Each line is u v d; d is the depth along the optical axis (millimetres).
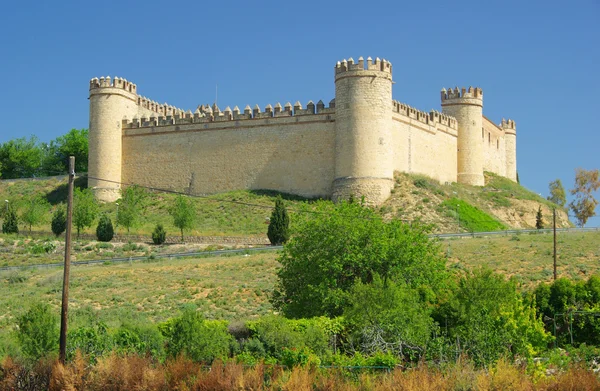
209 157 86625
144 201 85625
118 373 28156
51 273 57625
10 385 28672
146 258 63125
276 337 31953
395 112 82688
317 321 33656
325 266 39219
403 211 74312
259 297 48688
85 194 80250
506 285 34094
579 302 38219
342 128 77188
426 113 88688
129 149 90500
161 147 89062
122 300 48344
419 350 30781
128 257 64500
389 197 76562
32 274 57688
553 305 38438
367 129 76125
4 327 40750
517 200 89812
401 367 28750
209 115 87250
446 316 33688
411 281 39250
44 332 32500
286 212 68438
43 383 29094
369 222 41375
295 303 39469
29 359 30766
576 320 37188
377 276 34906
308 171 81312
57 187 96438
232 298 48438
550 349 34781
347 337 33250
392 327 31812
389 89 77750
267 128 84000
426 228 42594
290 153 82562
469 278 34406
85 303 47438
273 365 28969
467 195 87000
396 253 39562
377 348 30891
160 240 71125
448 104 96688
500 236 67562
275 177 83062
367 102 76438
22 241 71438
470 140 95938
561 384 25688
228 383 26891
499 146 111000
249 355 30578
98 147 89250
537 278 49156
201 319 32906
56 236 75812
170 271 56688
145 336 32781
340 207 42906
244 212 78812
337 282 39688
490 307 32719
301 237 41219
